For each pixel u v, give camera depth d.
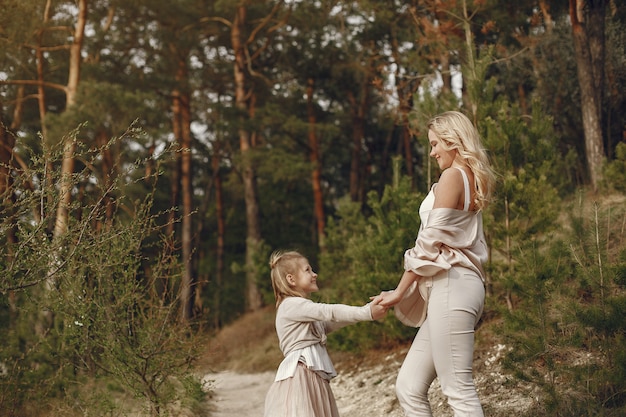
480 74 7.27
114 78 20.83
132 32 22.67
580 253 4.62
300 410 3.41
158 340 5.69
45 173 4.63
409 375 3.29
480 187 3.26
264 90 25.67
